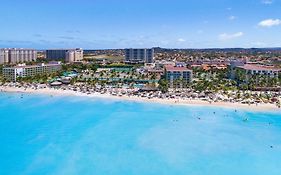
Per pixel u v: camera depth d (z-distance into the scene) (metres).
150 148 130.88
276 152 126.81
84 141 139.50
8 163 115.31
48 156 121.94
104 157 121.06
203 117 183.25
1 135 148.25
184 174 106.50
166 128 160.50
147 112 196.88
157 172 107.88
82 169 110.19
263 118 180.62
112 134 150.00
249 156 122.44
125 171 108.62
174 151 127.44
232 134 150.12
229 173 107.56
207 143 137.12
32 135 148.25
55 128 160.25
